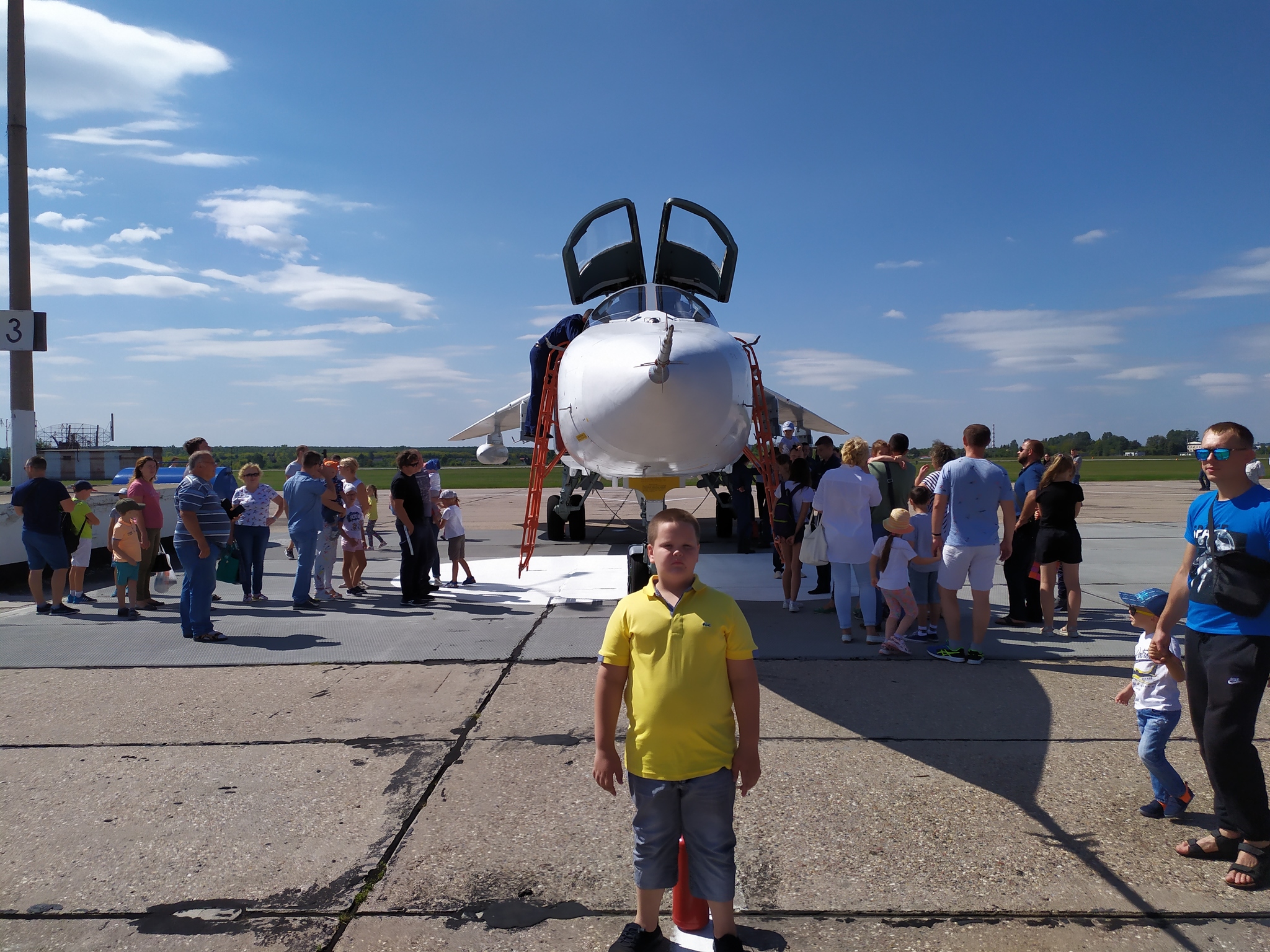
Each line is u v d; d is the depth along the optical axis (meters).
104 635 7.36
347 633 7.30
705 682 2.54
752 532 14.03
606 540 15.00
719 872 2.53
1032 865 3.15
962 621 7.83
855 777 4.00
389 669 6.05
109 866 3.22
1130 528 16.28
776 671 5.95
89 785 4.00
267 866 3.21
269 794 3.88
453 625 7.56
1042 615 7.53
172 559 13.16
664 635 2.57
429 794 3.85
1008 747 4.40
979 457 6.06
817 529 6.99
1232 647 3.00
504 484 49.22
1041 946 2.64
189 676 5.93
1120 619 7.75
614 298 8.82
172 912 2.90
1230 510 3.06
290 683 5.73
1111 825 3.48
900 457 7.93
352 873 3.15
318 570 8.91
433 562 9.66
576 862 3.20
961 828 3.46
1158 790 3.54
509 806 3.71
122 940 2.73
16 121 10.88
